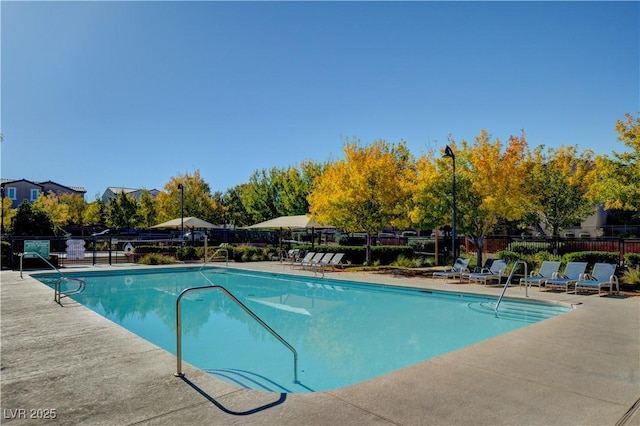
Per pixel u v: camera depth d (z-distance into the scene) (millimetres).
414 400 4117
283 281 17766
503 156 16969
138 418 3707
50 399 4164
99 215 47062
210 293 14750
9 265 19562
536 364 5301
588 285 11516
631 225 28000
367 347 7879
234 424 3572
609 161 15414
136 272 19906
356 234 32781
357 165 20016
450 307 11836
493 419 3684
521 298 11266
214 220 44000
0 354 5762
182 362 5418
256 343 8180
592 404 4031
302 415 3760
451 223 18016
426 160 19031
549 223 26594
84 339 6598
